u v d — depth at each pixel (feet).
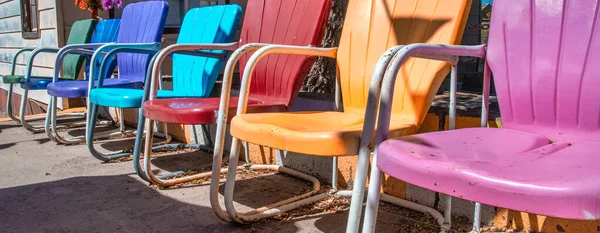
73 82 11.14
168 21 17.38
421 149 3.36
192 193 7.60
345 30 6.41
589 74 3.94
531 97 4.29
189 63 9.34
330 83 10.24
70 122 14.37
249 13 8.05
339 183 7.72
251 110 6.48
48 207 7.01
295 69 6.73
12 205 7.11
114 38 12.41
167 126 11.89
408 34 5.68
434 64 5.24
